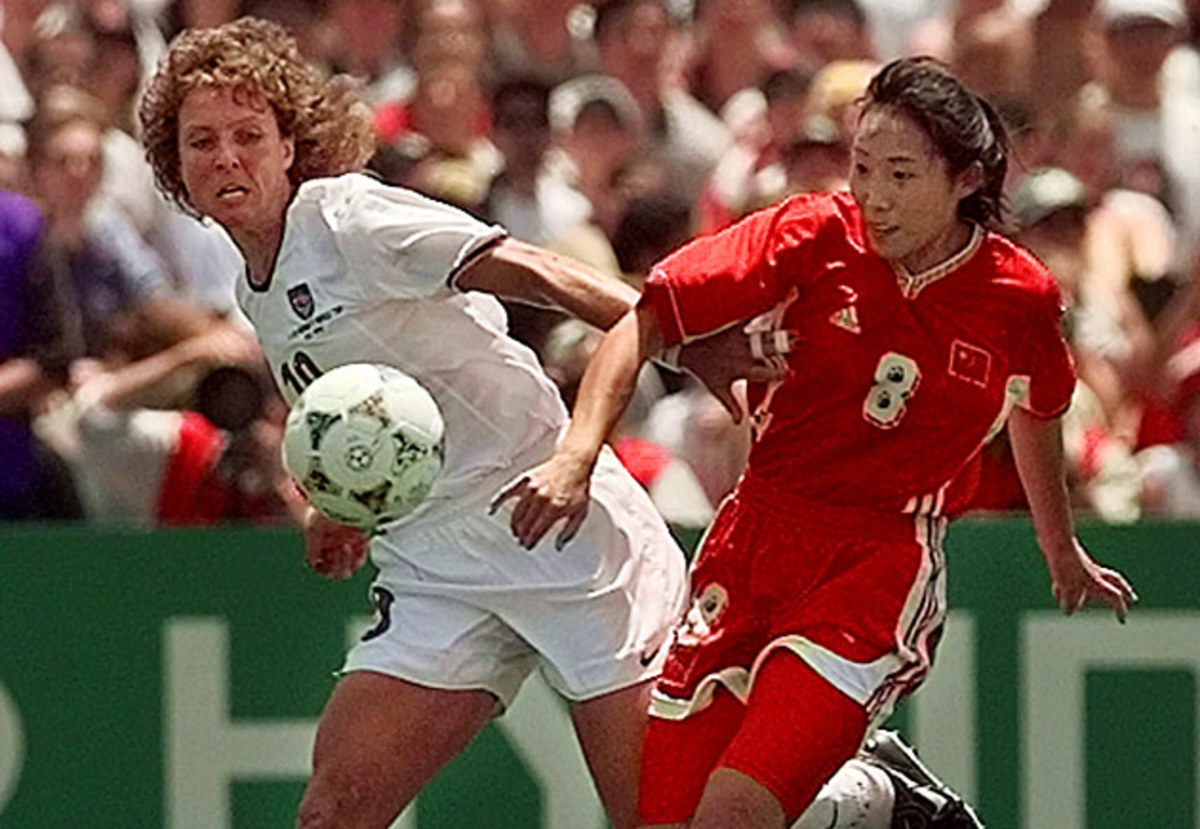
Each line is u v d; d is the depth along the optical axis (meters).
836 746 15.20
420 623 16.58
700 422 24.11
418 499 15.54
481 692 16.69
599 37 31.42
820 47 32.66
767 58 32.31
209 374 24.06
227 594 22.16
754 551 15.63
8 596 22.09
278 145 15.99
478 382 16.30
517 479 15.13
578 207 29.09
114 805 22.16
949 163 14.66
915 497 15.40
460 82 29.36
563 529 15.09
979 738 22.20
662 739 15.97
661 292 15.13
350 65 31.42
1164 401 26.16
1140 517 24.55
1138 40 31.64
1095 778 22.23
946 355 15.05
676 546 17.22
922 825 17.16
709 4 32.16
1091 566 16.75
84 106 26.77
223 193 15.83
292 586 22.17
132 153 28.02
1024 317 15.16
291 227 15.98
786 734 15.10
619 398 15.07
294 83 16.05
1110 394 27.03
